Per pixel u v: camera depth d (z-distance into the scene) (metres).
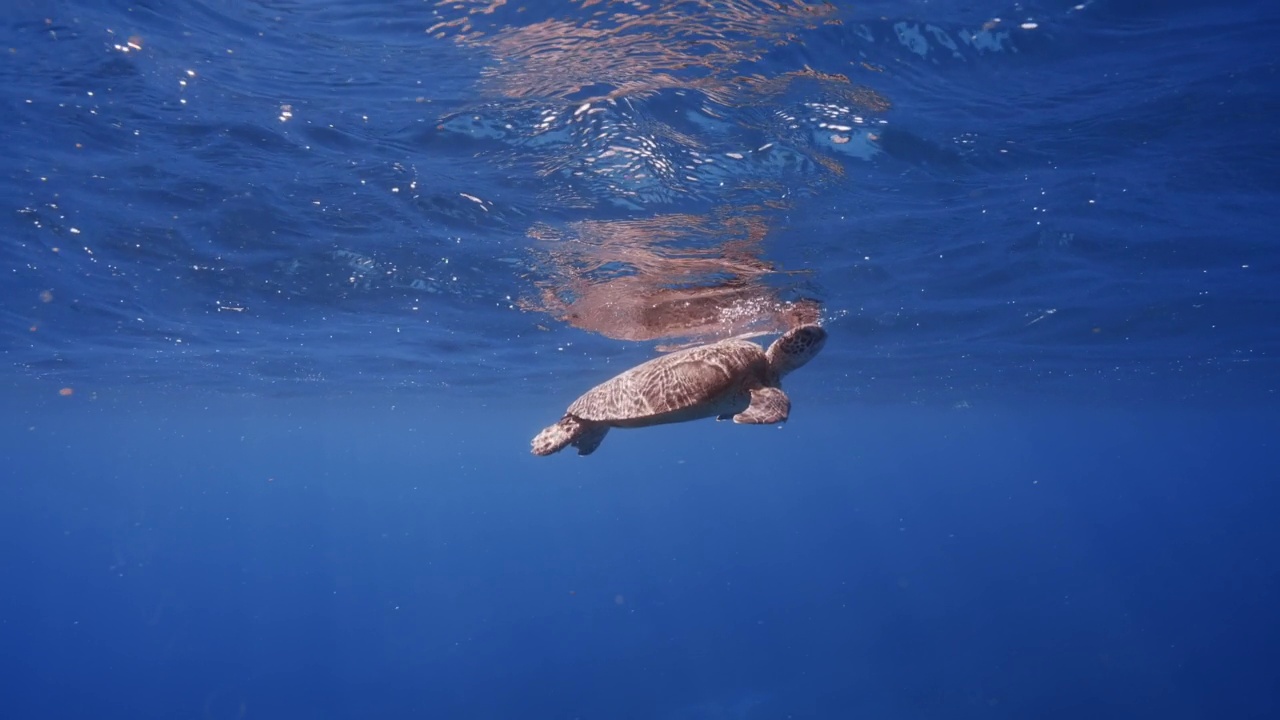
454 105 8.51
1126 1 7.34
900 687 33.72
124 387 29.30
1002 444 80.50
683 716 31.55
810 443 79.62
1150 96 8.60
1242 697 31.31
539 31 7.43
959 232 12.30
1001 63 8.03
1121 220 12.02
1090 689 32.66
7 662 41.66
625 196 10.11
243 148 9.44
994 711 30.75
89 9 7.20
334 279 14.55
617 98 8.12
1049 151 9.69
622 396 5.80
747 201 10.26
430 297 15.78
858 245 12.42
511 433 60.16
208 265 13.66
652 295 14.26
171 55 7.82
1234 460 94.00
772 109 8.28
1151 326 19.50
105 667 39.88
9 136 9.06
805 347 6.55
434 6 7.38
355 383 29.22
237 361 23.50
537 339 19.70
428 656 39.94
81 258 13.18
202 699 34.53
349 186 10.38
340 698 34.09
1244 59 7.89
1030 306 17.61
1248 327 19.41
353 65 8.12
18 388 29.28
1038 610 46.78
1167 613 46.97
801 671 36.31
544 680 35.62
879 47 7.61
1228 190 10.82
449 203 10.74
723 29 7.21
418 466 113.50
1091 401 39.09
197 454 77.25
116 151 9.49
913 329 19.70
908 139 9.04
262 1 7.44
